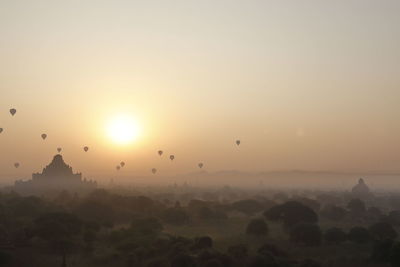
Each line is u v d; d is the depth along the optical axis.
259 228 83.88
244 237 80.75
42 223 72.88
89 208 107.19
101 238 77.62
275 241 76.56
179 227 98.75
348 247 71.25
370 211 149.75
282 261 56.44
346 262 59.62
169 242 67.56
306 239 72.06
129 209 120.88
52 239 67.69
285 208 99.19
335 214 125.94
